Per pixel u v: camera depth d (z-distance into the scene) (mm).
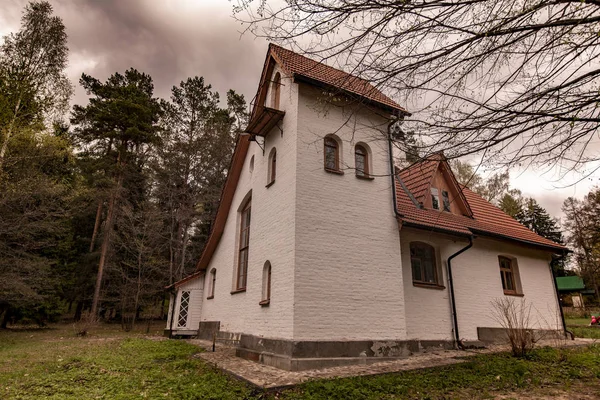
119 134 28000
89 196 24922
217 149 29828
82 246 32375
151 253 25297
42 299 20344
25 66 18359
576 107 3955
